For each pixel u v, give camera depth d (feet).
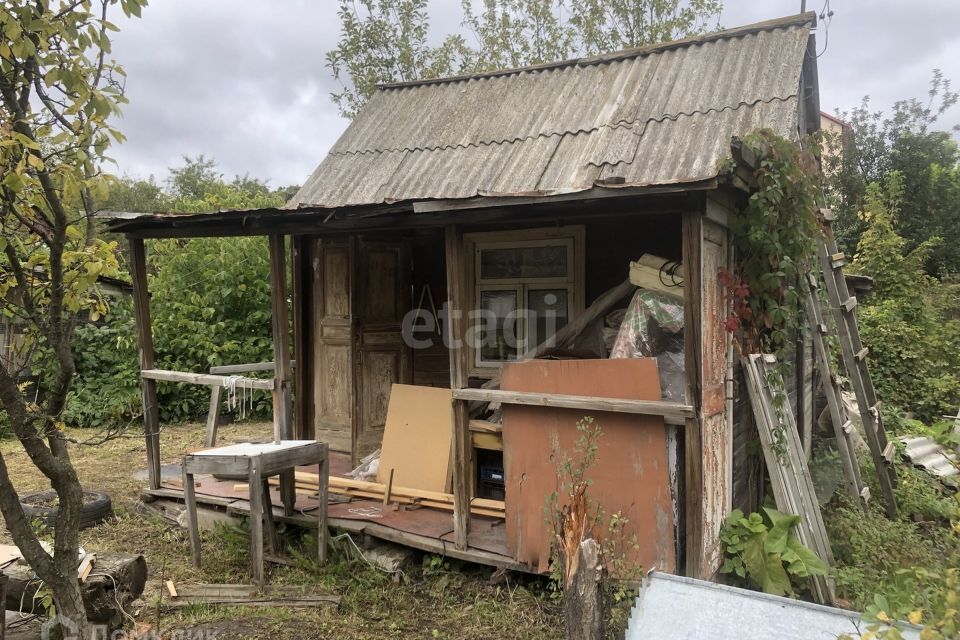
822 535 15.29
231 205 38.11
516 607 13.01
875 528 15.64
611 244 17.92
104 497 18.47
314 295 22.22
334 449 21.81
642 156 17.46
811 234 14.93
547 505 12.84
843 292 18.81
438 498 16.60
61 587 8.45
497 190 18.16
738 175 11.73
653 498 12.20
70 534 8.48
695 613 7.86
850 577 13.71
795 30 19.85
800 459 15.89
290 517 15.99
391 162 21.86
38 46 7.46
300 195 21.75
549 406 13.04
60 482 8.39
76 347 32.50
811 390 24.12
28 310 8.34
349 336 21.18
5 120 7.16
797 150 13.69
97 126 7.78
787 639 7.29
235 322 34.45
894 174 44.47
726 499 14.01
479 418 17.44
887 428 27.63
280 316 17.44
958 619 6.38
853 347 18.94
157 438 18.99
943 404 31.12
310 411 22.66
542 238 18.76
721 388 13.58
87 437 29.25
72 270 8.35
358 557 15.16
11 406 7.89
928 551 14.87
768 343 15.81
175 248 34.71
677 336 13.88
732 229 13.60
